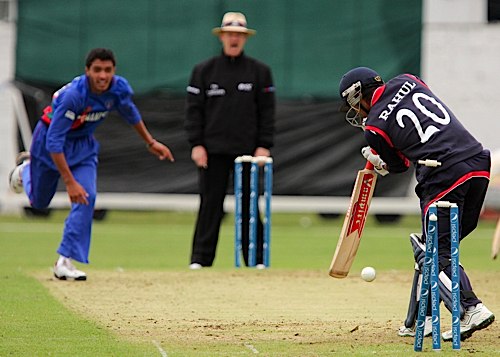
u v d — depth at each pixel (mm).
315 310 27406
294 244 52500
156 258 44719
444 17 64000
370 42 63188
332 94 63375
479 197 22062
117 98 33781
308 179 63656
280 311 27172
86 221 34062
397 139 21953
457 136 21828
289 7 63031
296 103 63344
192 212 76438
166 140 63469
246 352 20609
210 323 24859
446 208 21500
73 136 33656
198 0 63219
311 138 63469
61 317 25641
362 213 22734
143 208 63719
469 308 21453
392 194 64625
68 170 32594
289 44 63094
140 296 30031
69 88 32594
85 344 21641
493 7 64250
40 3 63656
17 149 64750
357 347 21328
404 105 22047
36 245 50344
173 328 24000
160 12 63188
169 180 63719
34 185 35031
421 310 20531
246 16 63125
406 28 63469
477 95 64500
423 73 63906
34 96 64062
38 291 30984
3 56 64188
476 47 64312
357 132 63625
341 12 63156
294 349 21031
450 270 21422
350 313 26891
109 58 32594
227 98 39344
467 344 21781
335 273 22906
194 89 39594
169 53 63188
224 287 32406
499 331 23641
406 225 67000
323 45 63188
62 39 63656
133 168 63656
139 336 22781
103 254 46469
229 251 49750
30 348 21156
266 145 39781
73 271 34125
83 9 63438
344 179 63625
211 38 63188
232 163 40062
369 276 22281
